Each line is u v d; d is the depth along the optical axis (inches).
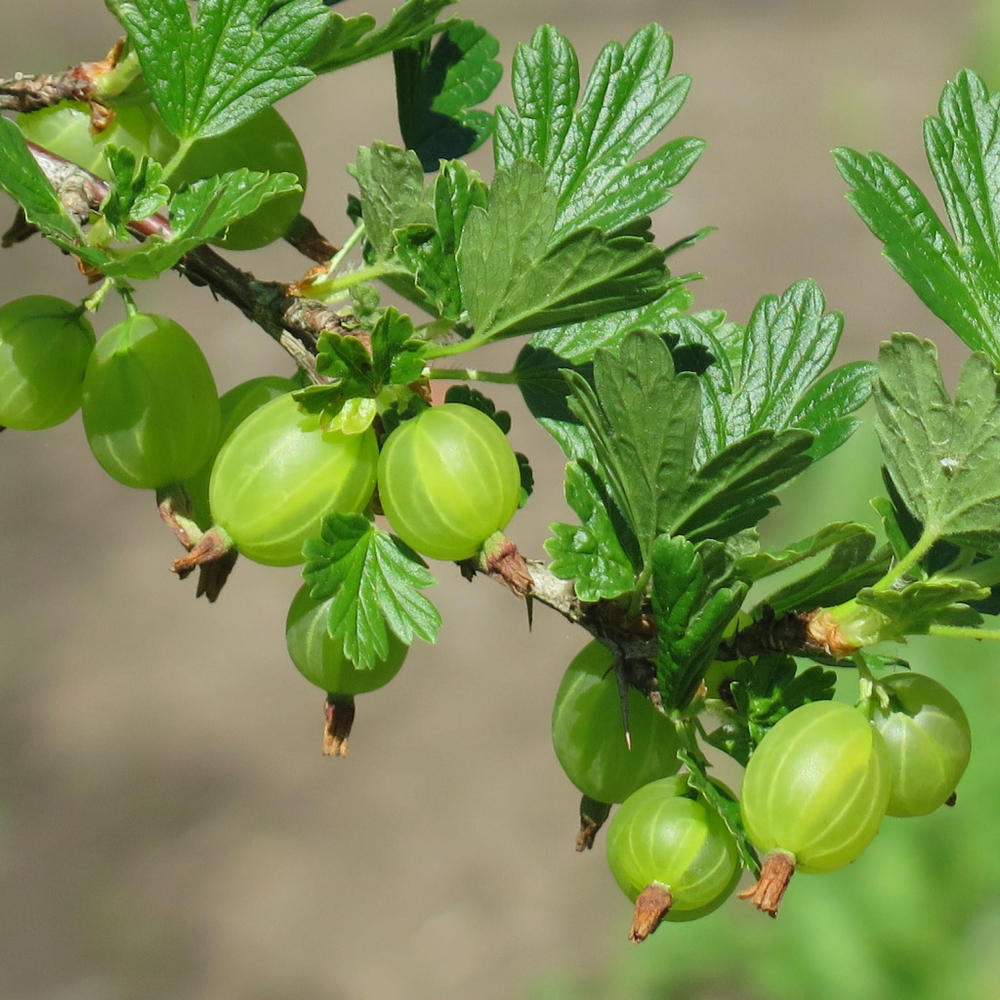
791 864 20.4
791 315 21.4
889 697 20.9
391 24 21.8
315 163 105.6
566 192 21.8
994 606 21.1
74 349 21.7
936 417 20.6
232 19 21.5
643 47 22.0
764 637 20.9
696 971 47.5
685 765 20.7
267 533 21.1
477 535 20.9
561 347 21.7
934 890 42.5
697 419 20.6
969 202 21.4
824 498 48.6
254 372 89.2
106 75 22.0
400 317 20.9
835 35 116.6
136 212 21.3
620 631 21.0
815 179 99.2
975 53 101.4
